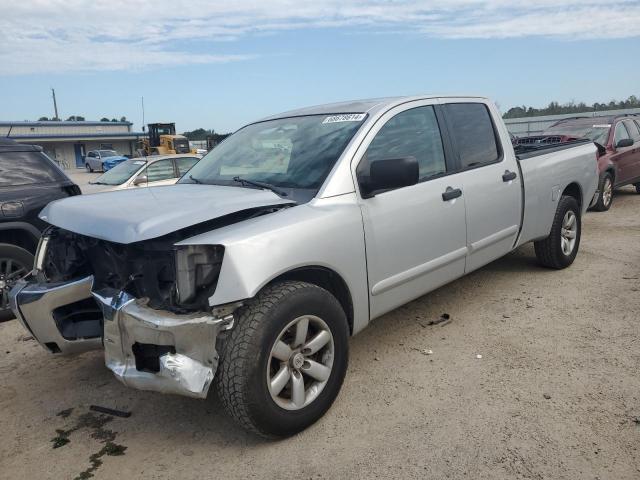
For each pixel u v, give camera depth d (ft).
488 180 15.05
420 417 10.50
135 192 12.39
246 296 9.01
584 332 14.03
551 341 13.61
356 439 9.93
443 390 11.48
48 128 191.72
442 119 14.52
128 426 10.98
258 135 14.61
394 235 12.09
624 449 9.15
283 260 9.62
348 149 11.88
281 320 9.50
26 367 14.14
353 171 11.66
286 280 10.21
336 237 10.68
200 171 14.61
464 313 15.89
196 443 10.20
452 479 8.69
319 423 10.50
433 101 14.53
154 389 9.27
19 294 11.25
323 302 10.24
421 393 11.41
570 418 10.14
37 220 18.10
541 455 9.12
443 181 13.67
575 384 11.39
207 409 11.48
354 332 11.62
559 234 18.85
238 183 12.66
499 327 14.71
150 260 9.83
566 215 19.27
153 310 9.27
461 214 13.97
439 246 13.41
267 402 9.41
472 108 15.83
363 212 11.41
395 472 8.95
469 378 11.93
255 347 9.17
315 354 10.59
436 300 17.10
